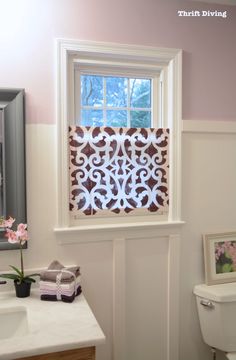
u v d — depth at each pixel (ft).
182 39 6.16
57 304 4.81
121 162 5.92
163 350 6.33
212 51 6.37
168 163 6.17
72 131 5.64
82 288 5.80
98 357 5.98
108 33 5.74
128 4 5.83
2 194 5.29
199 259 6.50
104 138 5.82
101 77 6.06
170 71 6.09
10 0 5.26
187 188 6.35
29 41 5.36
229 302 5.94
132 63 6.01
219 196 6.58
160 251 6.23
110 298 5.96
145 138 6.04
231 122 6.50
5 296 5.11
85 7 5.61
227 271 6.55
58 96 5.48
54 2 5.46
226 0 6.33
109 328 5.99
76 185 5.70
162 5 6.02
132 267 6.09
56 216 5.59
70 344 3.74
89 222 5.83
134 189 6.01
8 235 4.95
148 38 5.96
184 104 6.22
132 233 6.00
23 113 5.29
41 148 5.49
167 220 6.23
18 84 5.33
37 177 5.49
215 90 6.41
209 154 6.46
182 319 6.45
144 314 6.20
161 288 6.27
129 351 6.15
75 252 5.73
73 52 5.62
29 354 3.60
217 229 6.61
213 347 6.14
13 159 5.28
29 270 5.46
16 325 4.75
